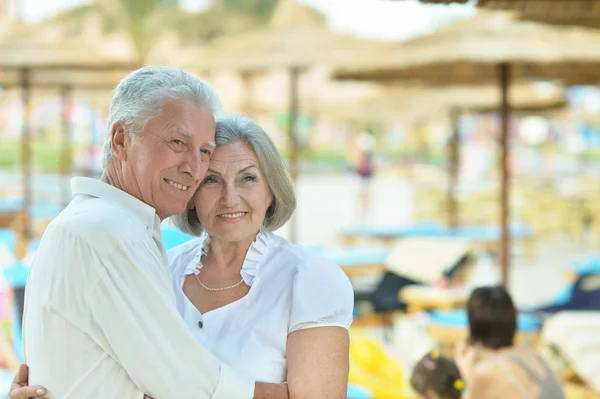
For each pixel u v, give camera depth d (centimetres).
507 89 677
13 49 898
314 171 3067
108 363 171
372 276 761
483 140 2383
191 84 187
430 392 313
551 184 1680
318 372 182
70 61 882
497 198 1409
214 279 203
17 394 170
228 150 194
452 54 632
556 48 610
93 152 1527
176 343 172
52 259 171
